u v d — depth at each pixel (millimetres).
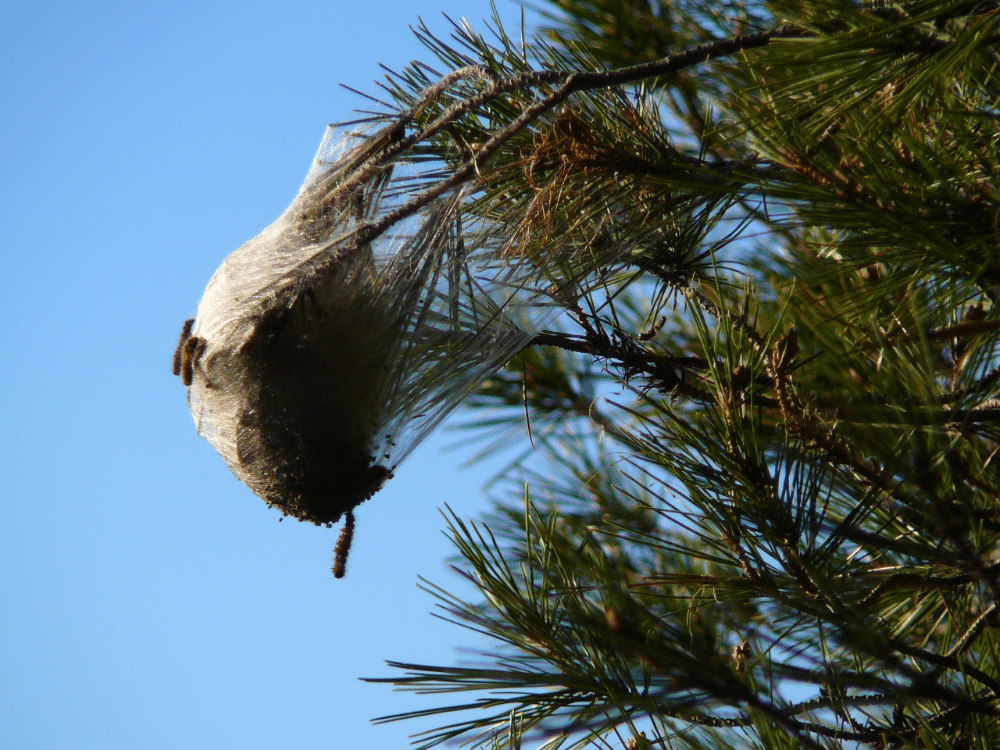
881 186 6719
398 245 6832
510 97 6824
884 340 6719
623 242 6824
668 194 6805
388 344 6844
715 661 6723
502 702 6758
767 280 6820
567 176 6793
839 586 6742
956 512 6723
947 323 6789
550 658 6758
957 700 6734
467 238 6836
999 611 6746
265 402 6852
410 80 6844
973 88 6770
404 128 6836
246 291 6855
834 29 6742
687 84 6816
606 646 6746
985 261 6719
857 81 6727
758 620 6773
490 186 6824
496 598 6777
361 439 6863
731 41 6754
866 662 6750
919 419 6711
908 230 6719
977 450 6797
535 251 6824
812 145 6727
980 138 6746
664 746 6754
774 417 6809
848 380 6711
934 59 6715
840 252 6773
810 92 6746
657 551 6824
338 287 6840
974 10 6719
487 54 6828
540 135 6809
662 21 6805
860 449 6734
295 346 6844
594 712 6734
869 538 6758
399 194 6840
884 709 6789
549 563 6781
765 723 6746
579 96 6805
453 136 6824
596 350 6871
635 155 6793
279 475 6863
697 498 6762
